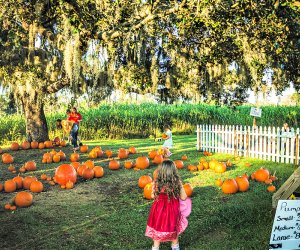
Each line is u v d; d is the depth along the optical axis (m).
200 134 16.25
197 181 9.87
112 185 9.63
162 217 5.12
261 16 10.33
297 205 4.86
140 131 26.09
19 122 23.77
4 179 10.59
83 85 14.65
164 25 12.41
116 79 14.63
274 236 4.80
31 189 8.98
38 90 15.01
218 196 8.33
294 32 10.55
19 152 15.52
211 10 9.99
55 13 13.51
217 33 11.82
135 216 7.05
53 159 13.12
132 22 11.88
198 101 15.07
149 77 14.52
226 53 12.62
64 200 8.20
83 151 15.23
